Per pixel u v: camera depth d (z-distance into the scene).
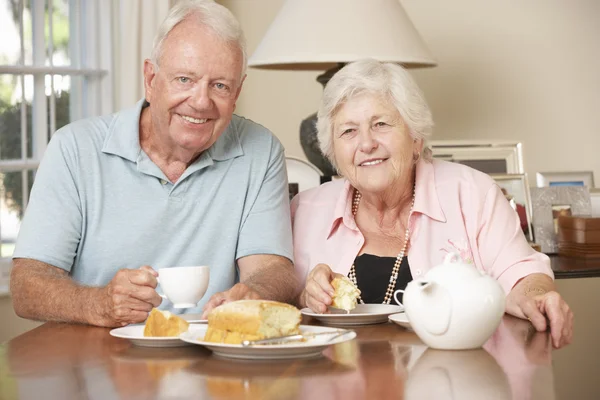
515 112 3.93
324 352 1.37
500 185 3.49
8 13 3.49
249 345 1.27
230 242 2.20
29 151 3.60
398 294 2.07
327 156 2.18
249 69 4.00
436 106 3.93
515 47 3.92
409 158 2.08
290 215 2.31
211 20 1.96
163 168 2.16
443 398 1.04
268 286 1.94
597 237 3.31
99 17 3.76
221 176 2.19
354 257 2.14
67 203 2.08
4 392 1.12
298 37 2.98
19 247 2.02
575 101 3.92
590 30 3.92
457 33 3.92
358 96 2.03
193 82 1.96
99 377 1.20
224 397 1.06
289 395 1.06
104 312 1.68
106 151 2.13
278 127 4.01
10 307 3.47
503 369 1.22
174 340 1.41
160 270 1.60
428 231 2.12
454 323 1.35
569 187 3.60
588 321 1.76
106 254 2.12
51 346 1.48
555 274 2.88
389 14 3.01
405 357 1.32
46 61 3.62
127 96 3.69
